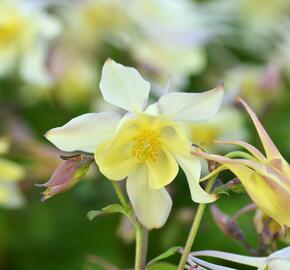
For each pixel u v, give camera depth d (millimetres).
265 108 853
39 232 833
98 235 829
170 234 751
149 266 520
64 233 832
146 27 870
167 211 513
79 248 830
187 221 744
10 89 887
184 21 887
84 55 852
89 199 828
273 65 873
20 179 786
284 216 485
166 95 507
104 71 511
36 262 834
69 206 836
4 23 827
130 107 516
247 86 858
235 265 746
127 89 514
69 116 875
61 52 834
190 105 507
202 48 898
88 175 782
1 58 834
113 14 866
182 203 794
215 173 497
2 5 832
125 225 688
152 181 511
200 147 516
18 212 831
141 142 513
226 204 792
